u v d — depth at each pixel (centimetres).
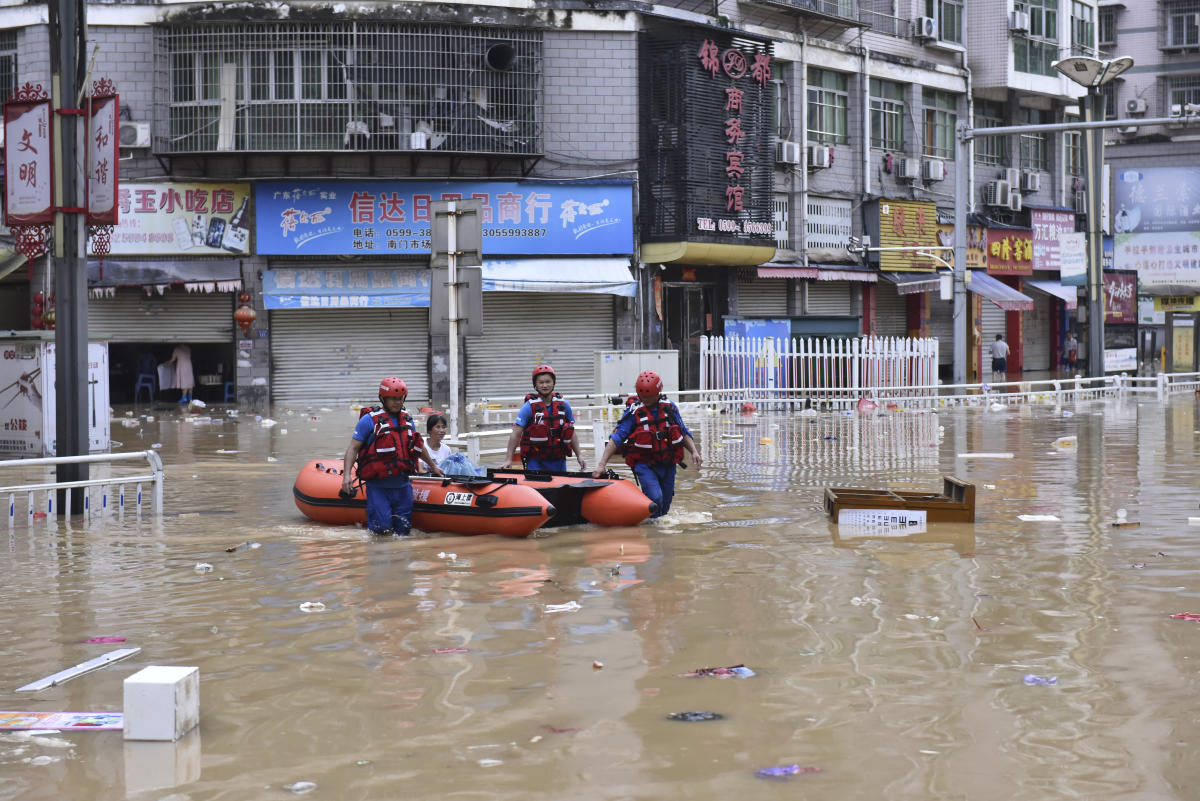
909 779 425
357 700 526
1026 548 896
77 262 1104
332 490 1054
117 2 2639
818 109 3309
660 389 1050
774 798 410
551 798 414
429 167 2733
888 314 3584
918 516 1019
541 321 2872
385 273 2770
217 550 924
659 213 2869
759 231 3017
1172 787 415
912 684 538
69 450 1108
